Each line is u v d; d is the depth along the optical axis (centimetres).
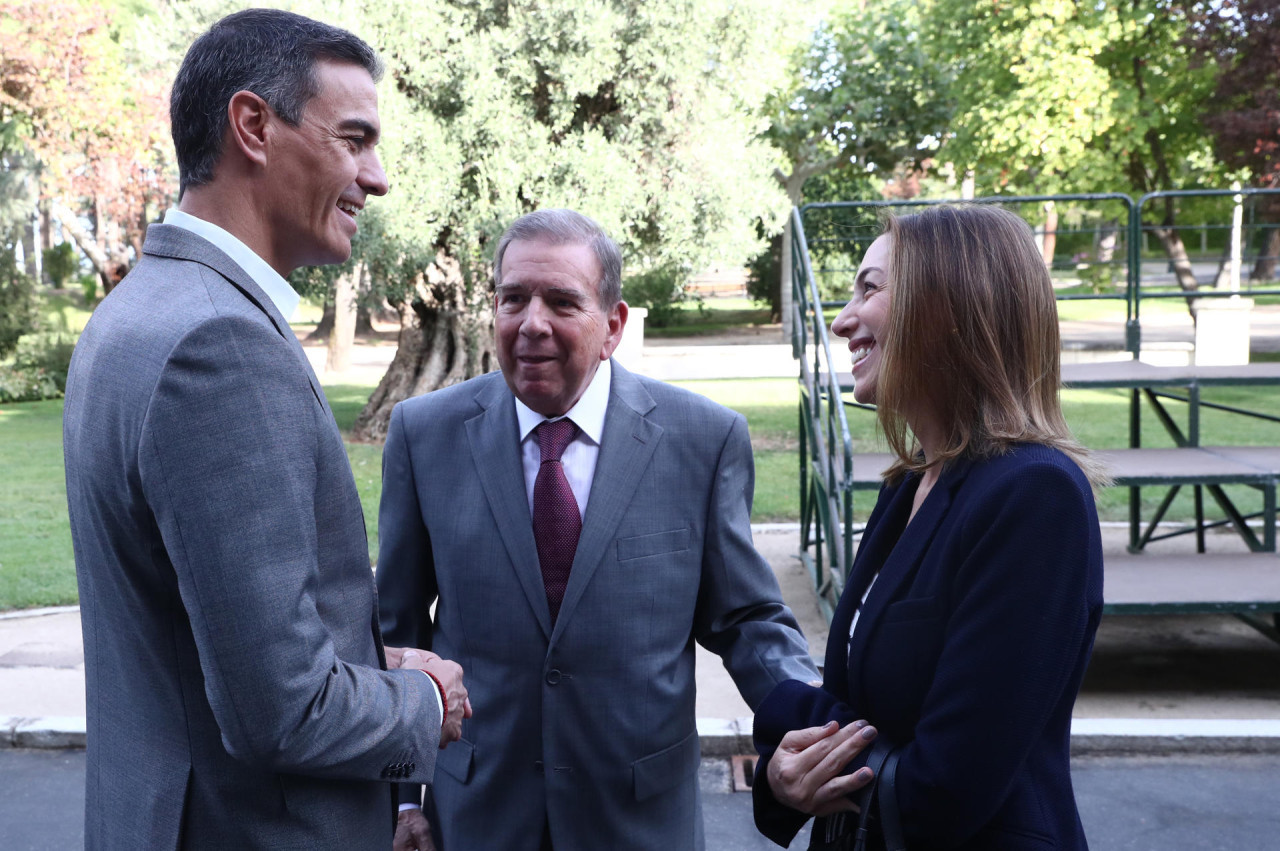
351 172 146
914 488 162
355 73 146
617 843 200
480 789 202
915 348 146
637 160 1029
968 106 1678
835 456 512
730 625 213
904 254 148
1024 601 129
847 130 2122
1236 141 1497
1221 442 1023
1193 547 687
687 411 212
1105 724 425
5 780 404
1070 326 2083
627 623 200
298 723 127
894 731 145
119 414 128
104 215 1816
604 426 206
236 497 125
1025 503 132
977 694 129
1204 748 415
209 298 132
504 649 201
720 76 1046
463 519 206
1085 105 1445
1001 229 147
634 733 200
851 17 2072
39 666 508
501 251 200
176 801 134
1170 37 1567
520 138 959
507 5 996
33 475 1002
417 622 220
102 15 1605
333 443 142
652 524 204
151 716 136
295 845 138
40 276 2931
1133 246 624
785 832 162
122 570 133
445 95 989
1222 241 1831
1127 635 554
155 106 1514
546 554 203
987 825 134
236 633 124
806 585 615
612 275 202
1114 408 1250
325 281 1025
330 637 135
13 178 1795
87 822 147
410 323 1147
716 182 1027
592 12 957
